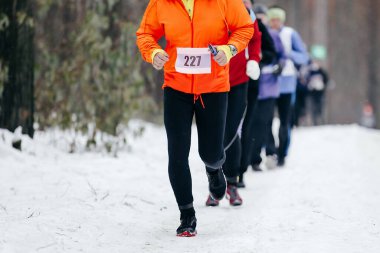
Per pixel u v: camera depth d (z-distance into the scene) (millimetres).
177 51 9828
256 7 15891
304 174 16984
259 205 12719
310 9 72938
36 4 18359
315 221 11039
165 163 17438
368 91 84312
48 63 18484
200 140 10164
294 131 31016
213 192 10758
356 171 17391
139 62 18516
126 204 12008
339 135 28000
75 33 18359
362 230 10391
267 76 16359
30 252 8875
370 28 85625
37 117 18531
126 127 18969
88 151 18188
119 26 18594
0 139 15953
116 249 9383
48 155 16547
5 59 16312
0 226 9719
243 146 14727
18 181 13492
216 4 9789
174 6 9781
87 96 18266
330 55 88062
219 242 9664
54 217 10477
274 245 9422
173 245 9695
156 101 21297
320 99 35750
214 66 9906
